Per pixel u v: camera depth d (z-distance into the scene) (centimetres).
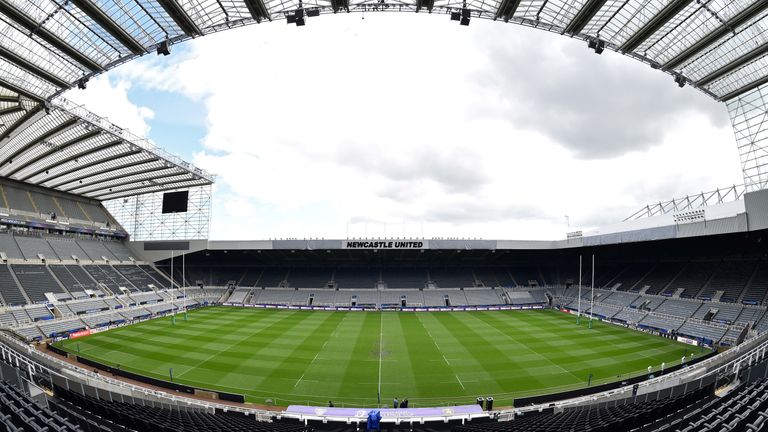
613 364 3253
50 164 5162
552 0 1930
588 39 2208
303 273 7769
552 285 7544
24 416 1183
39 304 4794
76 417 1439
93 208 7738
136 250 7562
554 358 3438
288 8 1998
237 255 7669
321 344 3944
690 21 2127
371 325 5050
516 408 2247
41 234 6303
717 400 1523
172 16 1930
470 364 3266
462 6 1981
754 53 2311
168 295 6700
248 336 4294
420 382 2839
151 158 5259
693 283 5231
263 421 1978
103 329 4669
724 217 3644
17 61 2256
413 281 7469
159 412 1789
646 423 1515
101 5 1891
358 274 7688
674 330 4312
